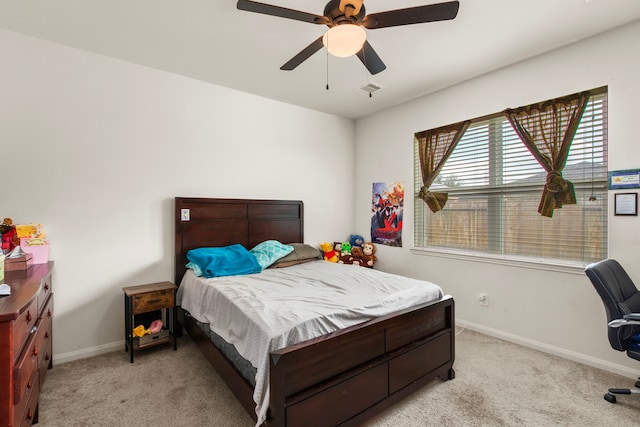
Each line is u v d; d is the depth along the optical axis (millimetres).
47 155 2352
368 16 1628
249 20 2092
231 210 3234
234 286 2246
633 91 2119
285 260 3135
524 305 2666
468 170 3115
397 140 3791
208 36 2291
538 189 2625
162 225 2875
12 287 1511
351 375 1570
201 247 3031
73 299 2451
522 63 2666
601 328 2266
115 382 2107
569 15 2025
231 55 2572
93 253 2535
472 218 3098
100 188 2564
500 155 2869
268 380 1375
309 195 3936
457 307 3166
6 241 2045
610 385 2057
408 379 1856
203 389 2027
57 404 1855
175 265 2904
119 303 2652
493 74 2859
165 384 2086
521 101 2674
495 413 1782
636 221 2107
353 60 2641
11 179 2232
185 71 2875
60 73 2400
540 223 2621
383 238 3969
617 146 2189
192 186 3035
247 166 3398
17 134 2254
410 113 3631
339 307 1753
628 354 1722
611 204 2215
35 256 2133
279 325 1505
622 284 1896
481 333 2953
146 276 2787
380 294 2072
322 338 1512
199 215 3025
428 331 2049
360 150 4301
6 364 1160
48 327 2057
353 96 3492
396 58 2602
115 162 2631
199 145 3074
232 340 1771
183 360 2438
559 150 2479
